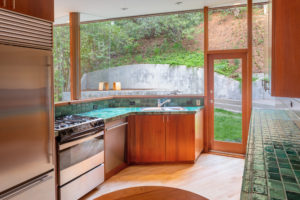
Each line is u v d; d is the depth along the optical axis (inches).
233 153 151.5
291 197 27.6
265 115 116.0
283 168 39.0
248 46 142.5
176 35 173.6
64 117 108.6
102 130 106.3
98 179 104.1
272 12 31.4
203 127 155.9
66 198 86.5
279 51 29.0
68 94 142.3
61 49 144.9
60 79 143.9
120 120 123.1
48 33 80.6
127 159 132.3
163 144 132.6
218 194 98.9
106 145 112.1
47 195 78.1
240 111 149.4
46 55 78.2
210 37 154.4
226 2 139.8
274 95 30.8
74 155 90.2
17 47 68.1
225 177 116.1
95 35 156.3
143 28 178.5
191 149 133.4
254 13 156.7
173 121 132.3
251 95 143.9
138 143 132.0
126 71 178.9
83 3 127.6
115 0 125.4
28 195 71.1
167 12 153.8
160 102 155.2
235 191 101.3
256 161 43.2
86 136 95.5
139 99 156.6
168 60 173.9
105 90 154.6
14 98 67.1
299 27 24.1
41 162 76.2
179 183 110.0
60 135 82.8
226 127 153.6
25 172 70.9
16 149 67.9
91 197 97.7
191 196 50.1
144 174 121.2
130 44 179.8
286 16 26.9
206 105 155.2
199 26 169.5
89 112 128.9
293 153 48.8
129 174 121.3
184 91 170.6
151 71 175.6
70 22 141.4
